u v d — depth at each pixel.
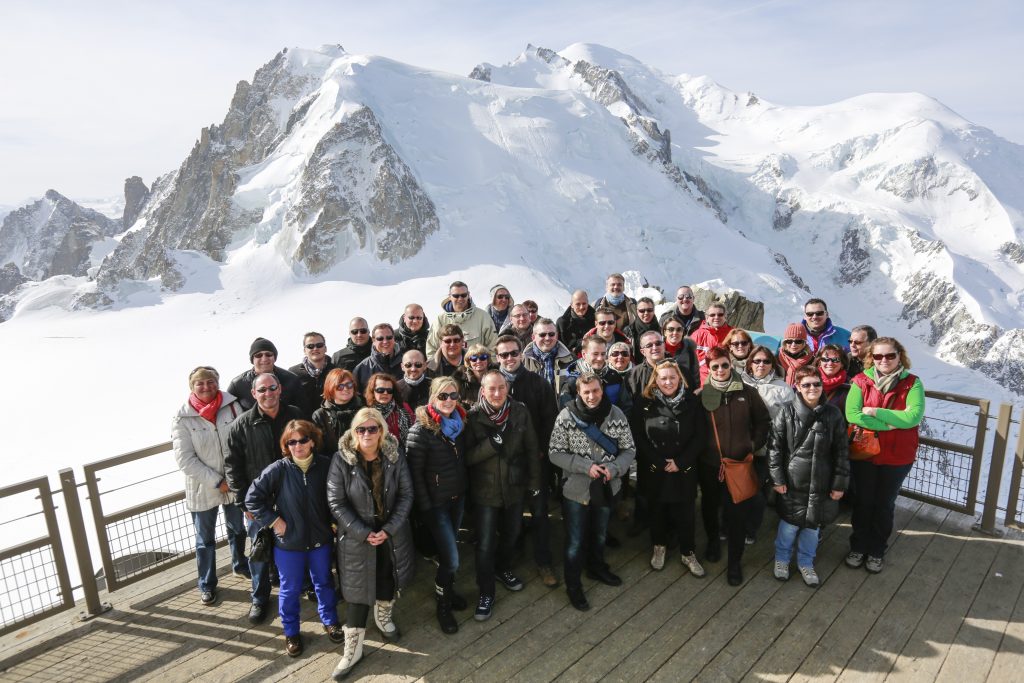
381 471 4.51
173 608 5.27
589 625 4.95
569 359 6.92
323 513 4.62
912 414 5.20
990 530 6.24
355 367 6.96
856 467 5.60
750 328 15.77
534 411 5.88
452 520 4.98
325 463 4.70
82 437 58.44
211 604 5.32
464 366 5.75
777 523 6.69
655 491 5.51
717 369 5.38
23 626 4.81
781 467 5.30
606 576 5.53
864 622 4.93
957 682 4.25
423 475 4.85
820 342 7.34
